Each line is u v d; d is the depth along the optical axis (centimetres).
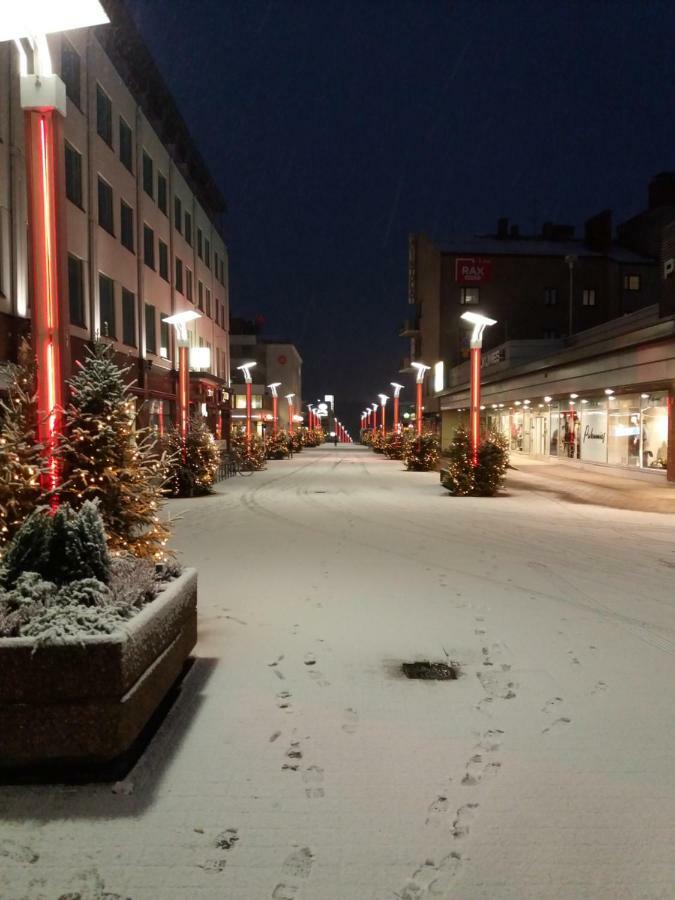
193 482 1845
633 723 393
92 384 683
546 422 3403
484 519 1359
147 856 267
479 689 445
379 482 2378
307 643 542
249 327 9006
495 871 259
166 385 3256
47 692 315
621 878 256
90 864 262
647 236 6062
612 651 528
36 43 562
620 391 2414
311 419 11100
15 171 1680
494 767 338
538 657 512
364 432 10600
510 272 5962
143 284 2883
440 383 5525
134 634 335
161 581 465
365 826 288
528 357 3966
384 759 346
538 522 1312
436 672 478
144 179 3019
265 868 261
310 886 251
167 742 364
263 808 301
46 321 584
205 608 655
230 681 456
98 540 411
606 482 2258
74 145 2145
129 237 2762
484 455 1852
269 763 341
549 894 247
